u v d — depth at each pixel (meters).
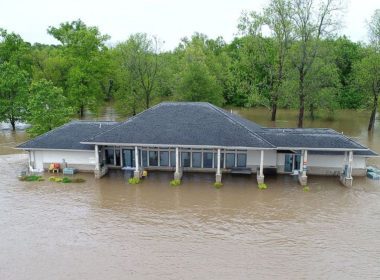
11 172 36.19
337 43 68.62
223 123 33.16
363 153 32.69
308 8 50.41
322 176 34.03
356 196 29.12
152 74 61.19
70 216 25.83
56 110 42.84
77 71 58.62
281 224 24.38
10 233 23.30
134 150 35.91
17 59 61.78
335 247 21.39
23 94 54.97
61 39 62.97
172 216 25.73
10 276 18.75
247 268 19.30
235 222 24.72
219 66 72.38
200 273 18.86
